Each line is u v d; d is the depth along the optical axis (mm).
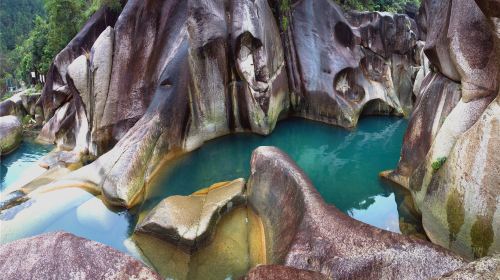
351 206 11008
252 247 8641
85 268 5285
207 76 15320
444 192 7996
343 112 18375
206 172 13406
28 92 25891
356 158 15008
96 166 12008
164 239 8852
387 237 6332
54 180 12859
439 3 10516
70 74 15312
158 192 11859
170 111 14023
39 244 5691
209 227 8938
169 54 15094
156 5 15656
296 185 8438
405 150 11227
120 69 15320
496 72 7672
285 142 16594
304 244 6715
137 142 12273
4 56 50938
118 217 10391
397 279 5641
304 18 19219
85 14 22609
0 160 16156
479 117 7508
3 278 5133
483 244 6957
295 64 19094
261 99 16250
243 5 15578
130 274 5238
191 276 7867
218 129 16438
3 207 10406
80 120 16047
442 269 5602
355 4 22562
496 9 6664
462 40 8508
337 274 5887
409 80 22219
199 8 14594
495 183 6727
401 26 21047
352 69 19297
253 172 10383
